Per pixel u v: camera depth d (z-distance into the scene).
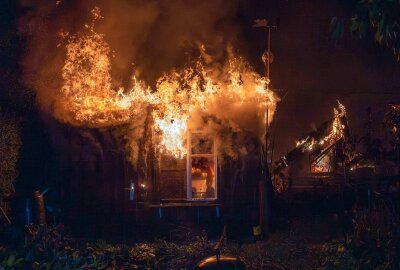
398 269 7.88
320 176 16.02
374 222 9.08
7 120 11.83
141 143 12.62
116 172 12.63
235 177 12.86
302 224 12.88
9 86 12.47
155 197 12.65
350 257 8.40
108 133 12.59
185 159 12.78
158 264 10.60
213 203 12.80
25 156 12.62
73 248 9.55
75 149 12.55
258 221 12.84
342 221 12.84
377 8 5.86
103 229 12.55
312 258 10.57
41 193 12.21
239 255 10.98
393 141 13.78
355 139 15.46
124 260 10.59
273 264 10.45
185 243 12.34
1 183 11.60
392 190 13.78
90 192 12.58
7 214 11.98
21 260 7.37
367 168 15.30
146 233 12.62
